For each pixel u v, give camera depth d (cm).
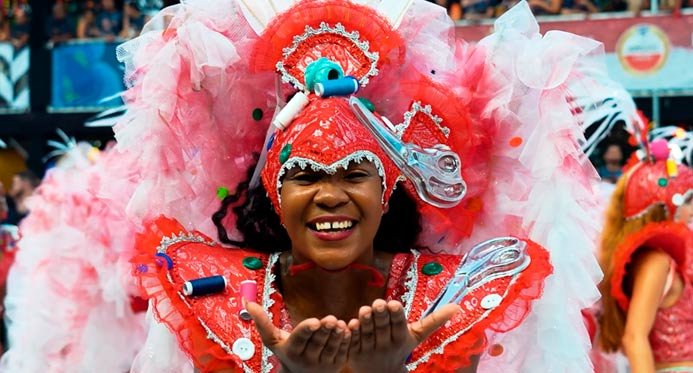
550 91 372
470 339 317
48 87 1247
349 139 309
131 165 401
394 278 341
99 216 546
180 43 367
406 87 356
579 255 377
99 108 1238
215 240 385
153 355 367
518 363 378
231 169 379
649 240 595
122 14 1258
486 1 1164
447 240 381
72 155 588
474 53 376
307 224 310
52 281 558
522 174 377
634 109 611
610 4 1130
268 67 353
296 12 349
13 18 1262
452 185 335
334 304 335
